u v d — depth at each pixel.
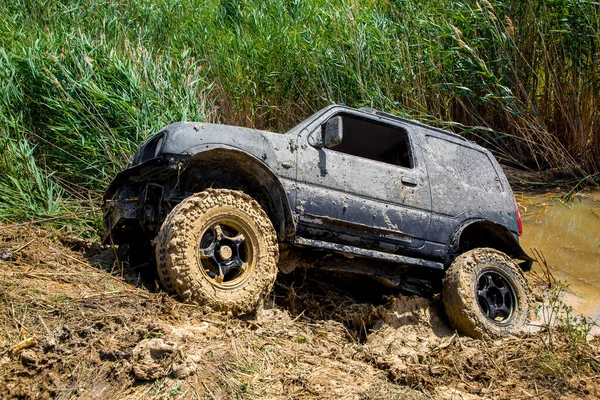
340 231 5.46
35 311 4.14
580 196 9.21
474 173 6.53
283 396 3.70
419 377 4.25
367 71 9.80
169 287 4.57
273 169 5.20
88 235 6.38
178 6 11.86
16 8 10.23
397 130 6.26
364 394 3.88
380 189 5.72
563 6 9.66
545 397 4.23
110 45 8.99
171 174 4.99
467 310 5.72
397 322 5.82
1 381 3.50
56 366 3.63
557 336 5.32
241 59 9.99
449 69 9.94
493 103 9.91
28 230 5.77
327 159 5.53
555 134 10.09
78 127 7.27
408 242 5.82
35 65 7.59
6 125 7.01
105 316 4.15
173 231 4.54
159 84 8.34
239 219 4.82
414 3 10.43
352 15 10.07
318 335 5.15
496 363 4.77
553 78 9.88
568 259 7.86
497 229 6.36
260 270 4.85
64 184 7.29
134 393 3.49
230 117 9.70
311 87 9.95
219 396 3.58
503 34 9.66
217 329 4.34
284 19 10.84
